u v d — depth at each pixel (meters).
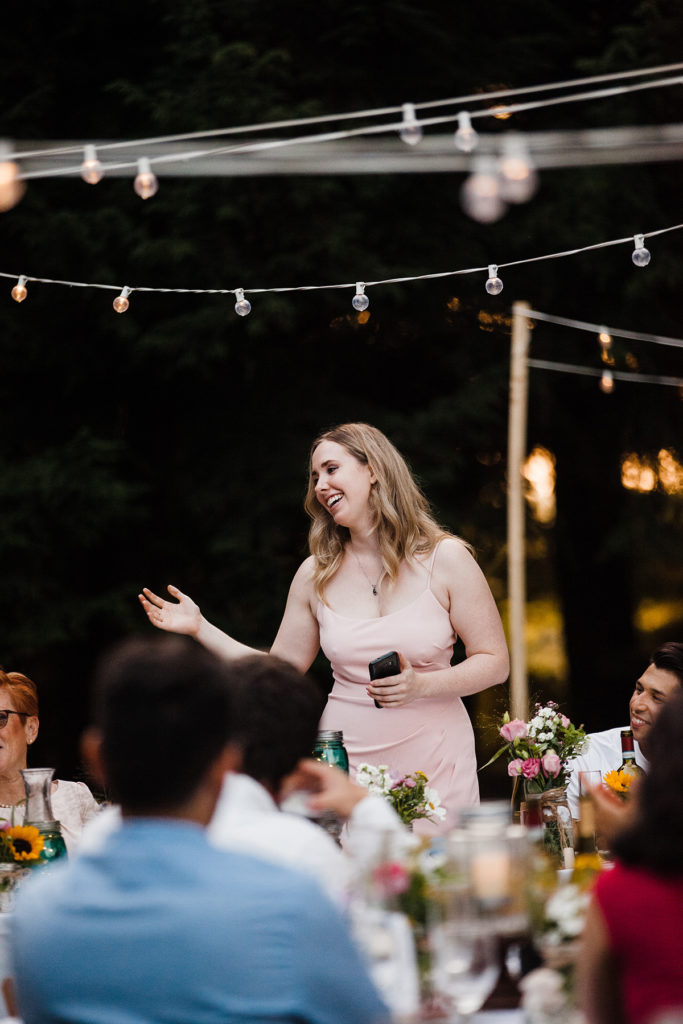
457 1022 1.75
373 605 3.63
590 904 1.75
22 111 8.74
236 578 8.68
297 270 8.55
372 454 3.63
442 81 9.05
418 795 2.80
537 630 10.57
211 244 8.54
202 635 3.68
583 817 2.73
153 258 8.42
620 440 9.91
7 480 8.32
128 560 9.01
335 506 3.62
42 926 1.45
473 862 1.74
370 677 3.34
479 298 9.33
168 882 1.44
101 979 1.40
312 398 9.04
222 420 9.01
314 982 1.40
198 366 8.59
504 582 9.92
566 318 9.54
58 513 8.40
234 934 1.40
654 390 9.70
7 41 8.93
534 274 9.20
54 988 1.42
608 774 2.88
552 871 1.86
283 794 1.94
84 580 8.93
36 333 8.81
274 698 1.93
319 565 3.71
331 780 2.01
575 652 10.38
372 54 9.08
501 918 1.73
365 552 3.67
